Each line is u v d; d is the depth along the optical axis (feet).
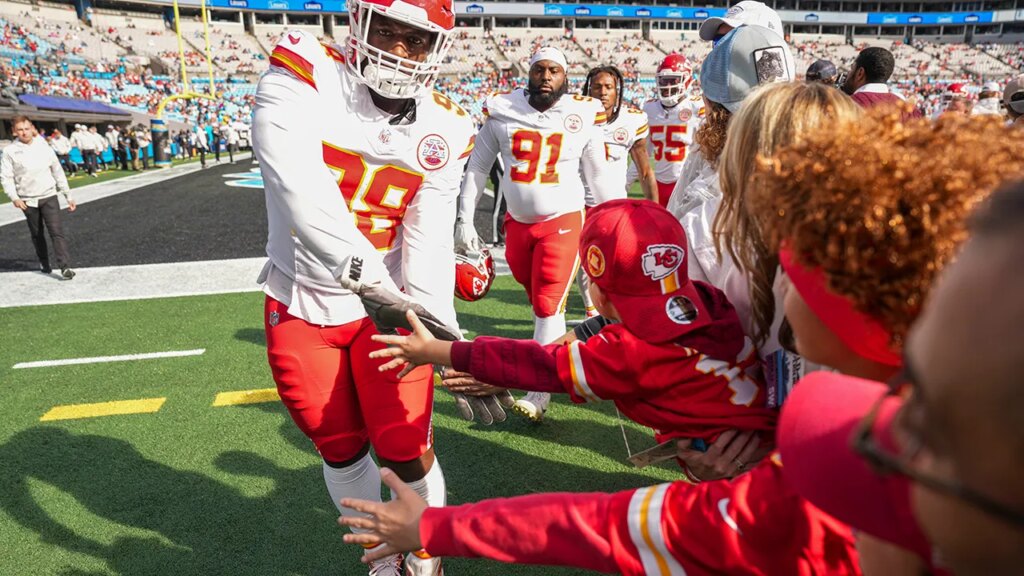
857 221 2.18
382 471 3.75
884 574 2.37
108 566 8.05
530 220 12.17
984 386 1.31
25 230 33.99
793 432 2.33
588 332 5.32
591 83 16.60
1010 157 2.27
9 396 13.00
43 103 80.64
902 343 2.35
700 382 4.13
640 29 199.62
